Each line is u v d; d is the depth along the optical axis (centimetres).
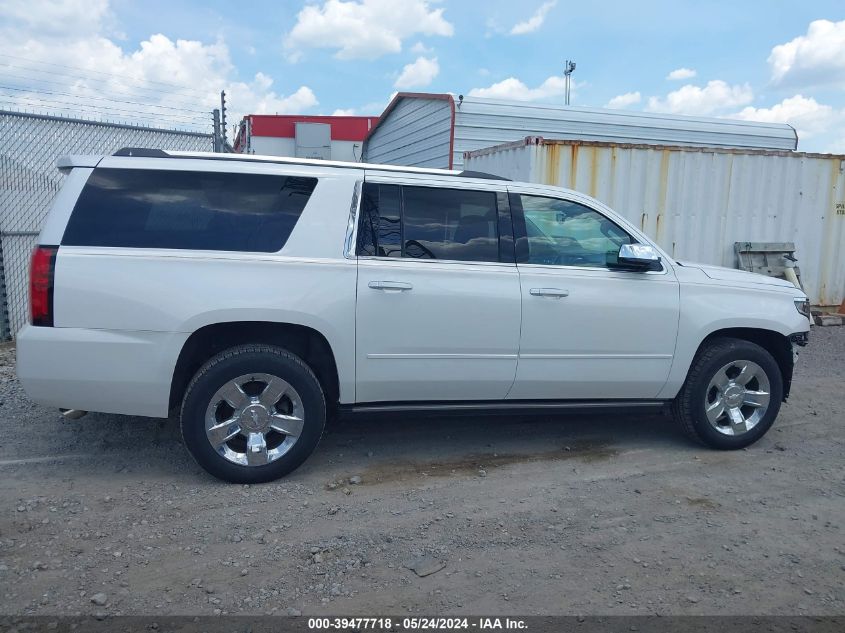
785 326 533
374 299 450
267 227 443
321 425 453
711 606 326
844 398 687
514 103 1265
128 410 429
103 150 869
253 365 434
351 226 455
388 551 369
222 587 331
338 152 2855
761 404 534
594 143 955
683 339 511
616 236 516
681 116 1352
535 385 491
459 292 464
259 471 444
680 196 1007
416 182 476
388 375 461
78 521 391
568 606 323
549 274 487
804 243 1082
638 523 407
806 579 351
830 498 449
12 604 311
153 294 419
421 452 517
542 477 474
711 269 546
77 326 415
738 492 455
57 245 418
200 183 443
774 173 1048
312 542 375
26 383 418
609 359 499
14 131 816
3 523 386
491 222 486
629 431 578
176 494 430
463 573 349
